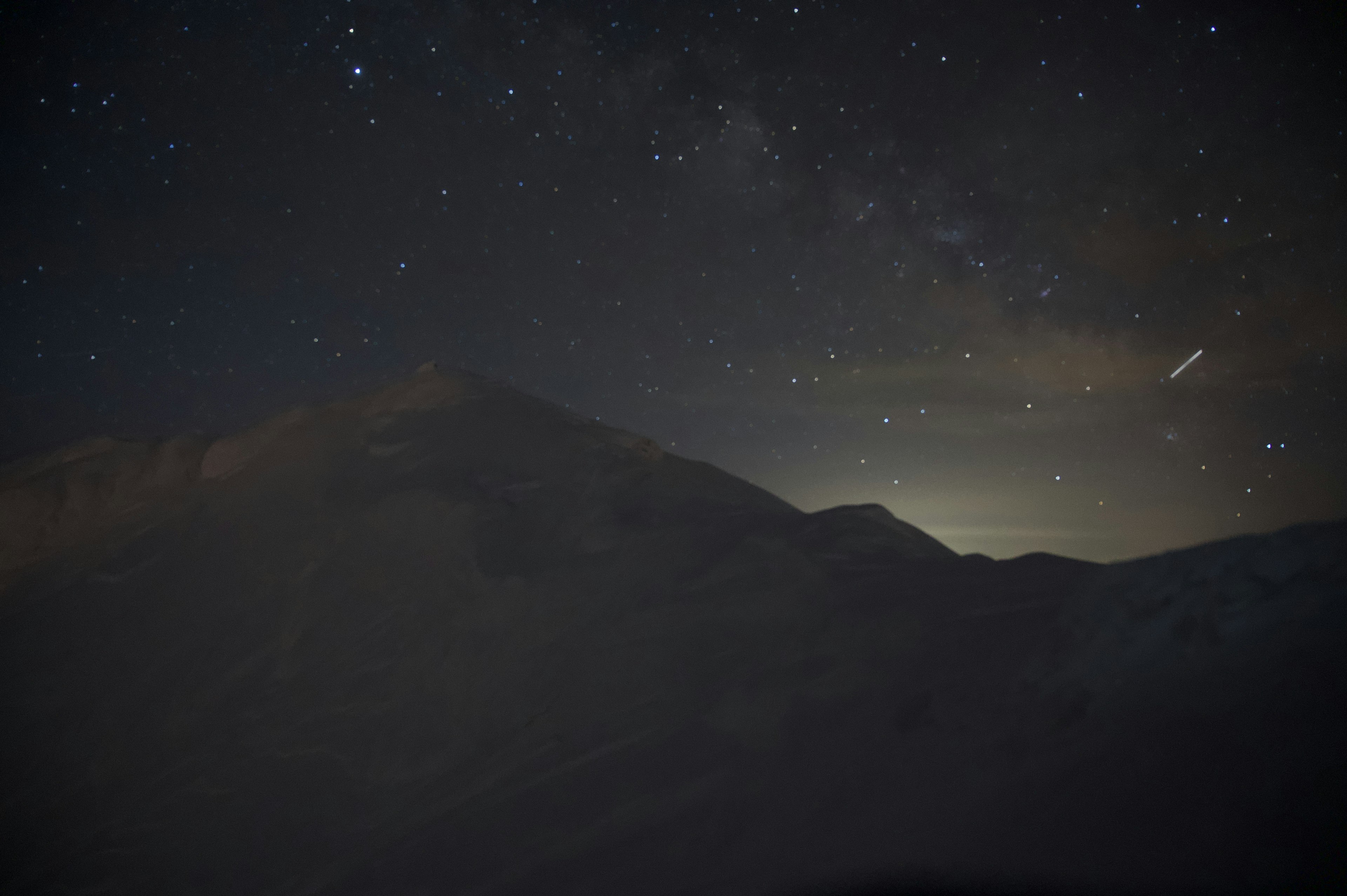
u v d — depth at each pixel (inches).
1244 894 24.4
